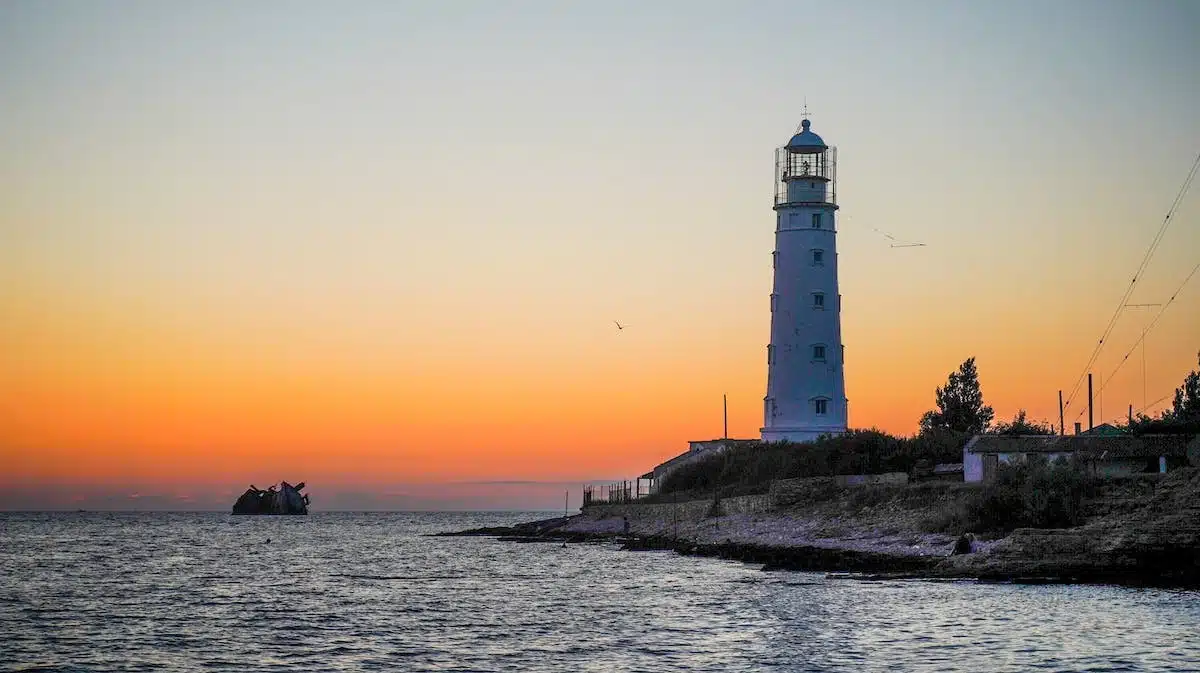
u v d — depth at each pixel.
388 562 121.69
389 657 55.03
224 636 62.19
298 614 71.38
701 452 158.50
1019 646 52.62
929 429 137.12
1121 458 102.25
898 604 66.00
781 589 75.94
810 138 141.38
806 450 131.88
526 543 159.00
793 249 139.00
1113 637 54.31
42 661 54.97
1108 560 75.31
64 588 90.81
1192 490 82.94
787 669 49.62
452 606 74.56
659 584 84.31
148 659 55.28
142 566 118.25
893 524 98.25
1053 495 85.31
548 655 54.62
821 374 137.50
